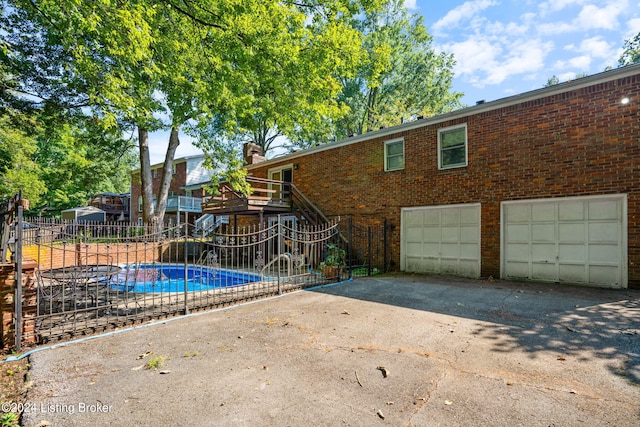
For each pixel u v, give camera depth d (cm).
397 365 355
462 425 247
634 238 717
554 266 827
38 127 1585
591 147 774
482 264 945
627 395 285
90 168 2005
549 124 837
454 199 1010
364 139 1275
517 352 385
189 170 2827
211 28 739
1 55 1072
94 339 445
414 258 1107
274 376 333
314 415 263
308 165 1509
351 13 1152
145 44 586
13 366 358
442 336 445
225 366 357
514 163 893
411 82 2644
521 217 882
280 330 480
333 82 1041
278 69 877
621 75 731
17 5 823
